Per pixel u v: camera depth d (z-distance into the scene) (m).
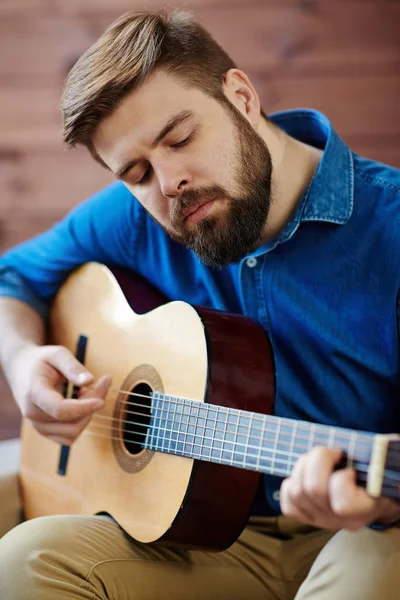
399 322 1.31
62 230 1.70
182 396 1.29
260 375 1.28
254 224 1.28
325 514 0.99
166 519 1.27
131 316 1.51
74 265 1.69
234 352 1.28
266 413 1.27
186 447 1.26
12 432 2.77
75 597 1.20
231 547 1.38
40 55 2.77
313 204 1.35
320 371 1.37
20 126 2.80
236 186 1.26
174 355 1.34
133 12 1.33
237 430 1.18
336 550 1.17
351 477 0.95
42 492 1.60
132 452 1.42
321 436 1.04
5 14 2.79
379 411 1.36
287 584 1.38
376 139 2.50
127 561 1.29
